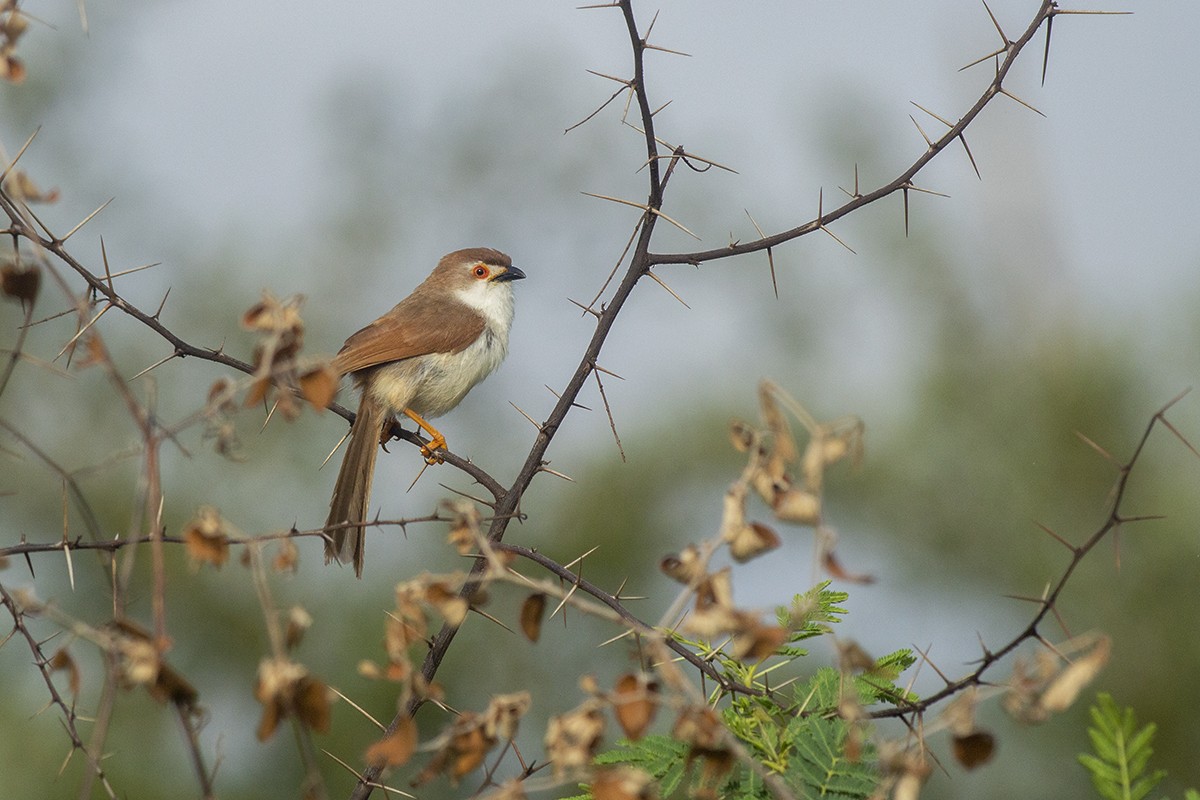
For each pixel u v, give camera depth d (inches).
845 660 169.3
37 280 189.9
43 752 503.8
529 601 177.6
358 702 527.8
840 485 569.3
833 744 210.4
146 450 169.9
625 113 269.1
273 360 179.8
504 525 268.2
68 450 655.8
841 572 165.0
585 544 618.2
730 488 170.7
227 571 569.3
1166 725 460.4
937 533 547.5
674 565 171.3
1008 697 162.1
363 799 218.5
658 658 166.6
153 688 156.3
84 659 526.9
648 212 278.1
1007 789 442.0
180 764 517.7
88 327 174.9
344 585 580.7
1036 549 524.4
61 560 589.0
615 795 159.5
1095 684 464.1
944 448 561.9
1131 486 522.6
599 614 173.5
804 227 279.3
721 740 164.6
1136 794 173.2
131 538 165.6
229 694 557.6
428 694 169.9
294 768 520.1
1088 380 547.2
